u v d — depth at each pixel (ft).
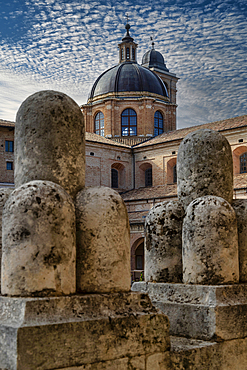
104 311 12.52
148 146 162.40
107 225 13.21
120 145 164.96
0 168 135.95
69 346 11.46
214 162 17.79
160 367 13.35
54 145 13.58
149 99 178.09
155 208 19.16
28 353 10.81
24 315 11.13
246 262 17.21
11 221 11.99
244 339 15.62
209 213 16.16
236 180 125.70
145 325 13.20
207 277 15.98
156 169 160.56
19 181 13.82
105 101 179.73
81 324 11.78
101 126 183.93
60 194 12.35
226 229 16.12
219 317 15.08
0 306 11.94
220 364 14.84
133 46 197.88
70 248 12.35
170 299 16.89
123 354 12.52
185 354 14.03
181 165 18.67
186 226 16.80
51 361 11.11
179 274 18.13
